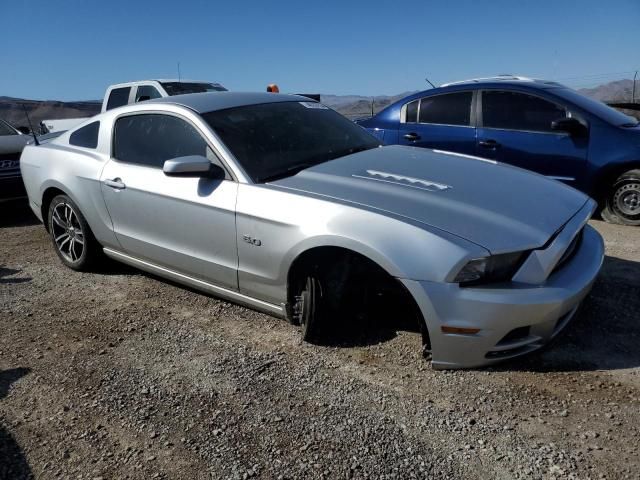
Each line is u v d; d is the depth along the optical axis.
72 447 2.69
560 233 3.10
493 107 6.61
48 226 5.20
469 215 3.07
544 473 2.37
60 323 4.04
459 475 2.38
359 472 2.43
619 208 6.13
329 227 3.14
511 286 2.88
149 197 4.06
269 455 2.56
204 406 2.95
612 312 3.78
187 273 4.07
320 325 3.44
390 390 3.01
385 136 7.34
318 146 4.12
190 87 10.27
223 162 3.72
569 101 6.23
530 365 3.17
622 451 2.47
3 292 4.68
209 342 3.64
